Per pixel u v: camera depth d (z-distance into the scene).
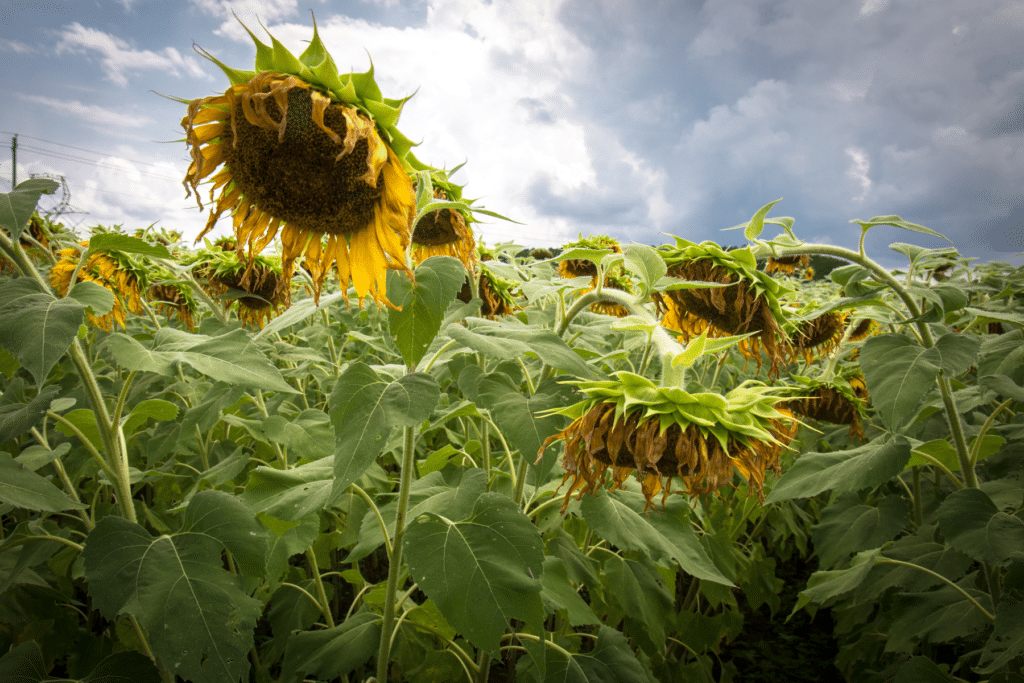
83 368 0.75
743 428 0.59
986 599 1.06
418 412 0.63
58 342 0.57
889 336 0.98
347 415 0.64
